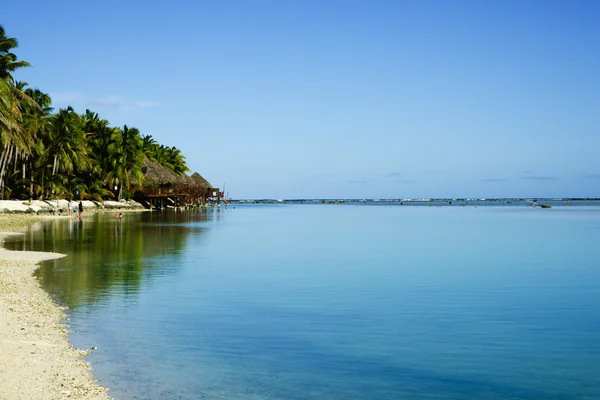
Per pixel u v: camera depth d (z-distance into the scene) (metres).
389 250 37.53
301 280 23.22
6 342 11.90
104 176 110.75
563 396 9.93
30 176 89.81
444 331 14.55
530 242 44.81
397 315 16.44
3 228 50.00
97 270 24.09
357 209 176.12
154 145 147.38
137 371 10.73
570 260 31.59
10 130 56.88
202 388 9.95
